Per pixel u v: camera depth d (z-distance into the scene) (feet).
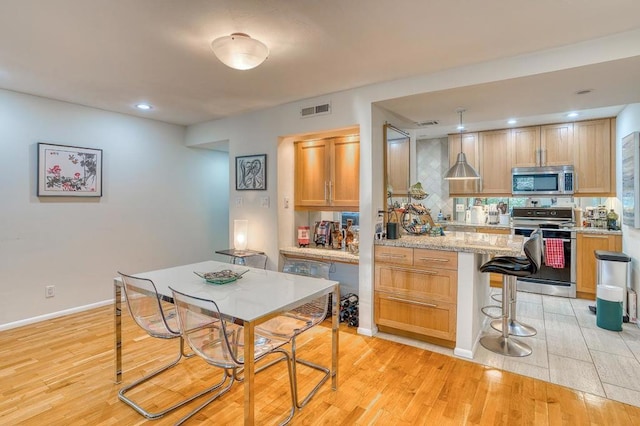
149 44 7.47
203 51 7.83
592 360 8.91
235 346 6.37
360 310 10.81
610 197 14.44
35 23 6.55
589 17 6.40
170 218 15.58
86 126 12.67
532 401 7.16
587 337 10.34
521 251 9.02
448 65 8.70
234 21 6.50
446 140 18.97
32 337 10.32
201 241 16.90
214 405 7.06
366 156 10.52
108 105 12.52
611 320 10.82
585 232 14.03
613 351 9.41
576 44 7.49
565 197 15.89
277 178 12.73
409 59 8.32
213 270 8.72
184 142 16.06
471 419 6.61
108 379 7.99
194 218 16.56
